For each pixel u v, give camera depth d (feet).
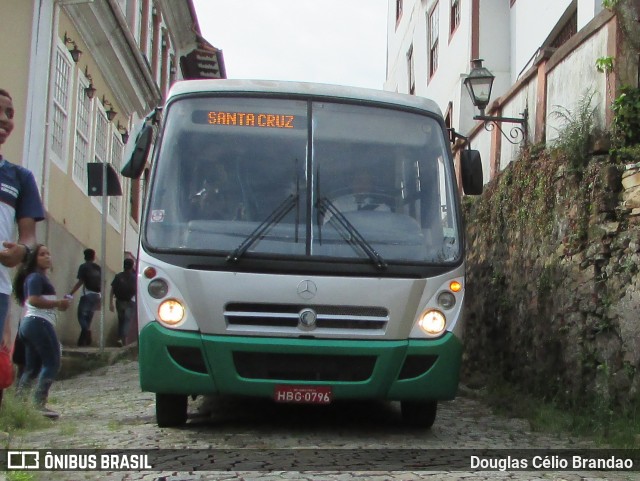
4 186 17.49
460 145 53.52
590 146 31.60
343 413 29.91
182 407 25.90
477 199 46.34
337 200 25.34
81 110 56.95
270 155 25.86
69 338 53.62
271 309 23.88
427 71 72.38
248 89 26.76
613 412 26.91
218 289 23.73
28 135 45.57
